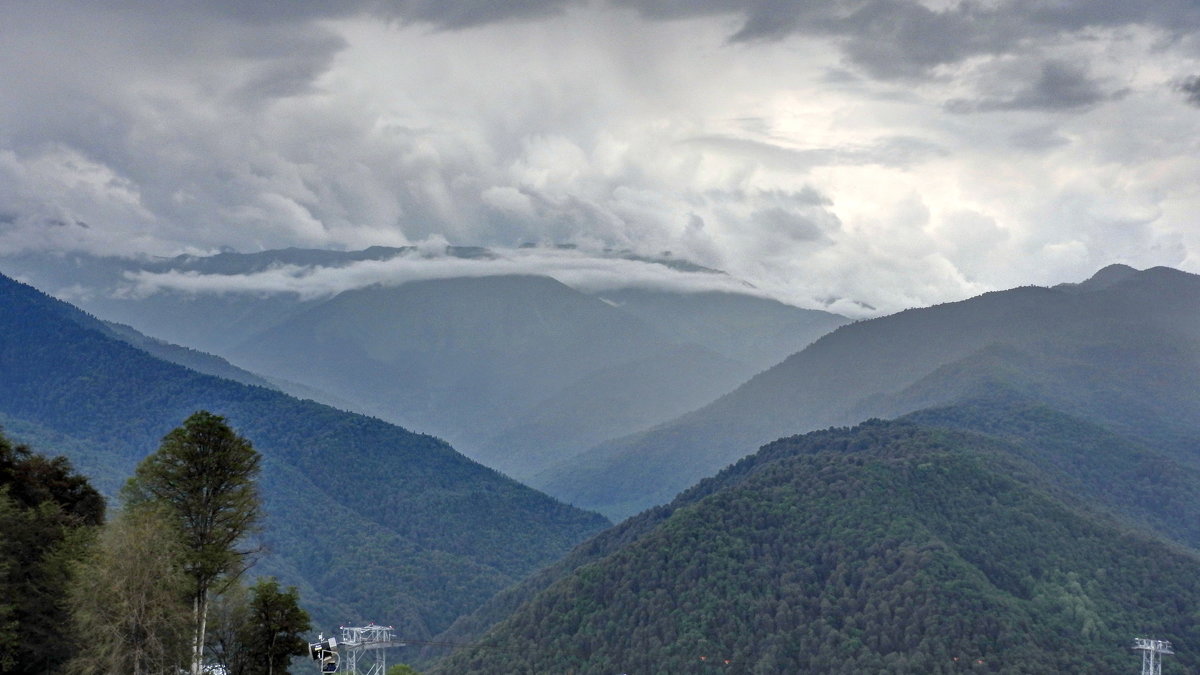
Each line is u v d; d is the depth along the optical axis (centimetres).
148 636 9788
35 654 10050
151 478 10975
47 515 11062
